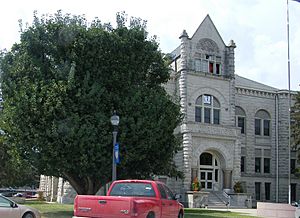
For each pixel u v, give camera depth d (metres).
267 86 57.66
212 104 47.84
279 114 55.22
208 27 49.50
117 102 25.38
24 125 23.95
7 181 50.91
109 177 25.73
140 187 15.87
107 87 25.89
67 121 23.52
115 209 13.75
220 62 49.44
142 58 27.02
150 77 28.83
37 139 23.72
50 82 24.39
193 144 44.34
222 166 46.22
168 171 30.50
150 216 14.57
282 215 28.31
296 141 48.00
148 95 26.41
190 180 43.47
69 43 25.45
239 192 44.19
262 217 27.80
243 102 53.62
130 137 24.92
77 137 23.55
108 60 25.52
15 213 17.45
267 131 54.94
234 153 46.41
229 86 49.09
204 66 48.53
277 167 53.84
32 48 25.83
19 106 23.83
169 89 47.62
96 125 24.39
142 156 25.53
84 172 24.95
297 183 54.78
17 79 25.69
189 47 47.81
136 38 26.72
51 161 24.39
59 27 25.67
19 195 49.38
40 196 51.22
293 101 55.66
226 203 42.19
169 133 27.19
